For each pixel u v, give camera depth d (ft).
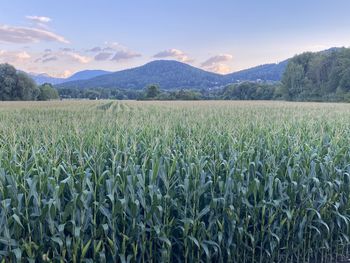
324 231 18.47
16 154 18.07
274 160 18.58
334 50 258.16
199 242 15.80
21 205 14.20
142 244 15.37
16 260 13.80
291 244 18.01
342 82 227.81
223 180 18.25
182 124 33.94
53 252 14.14
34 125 31.19
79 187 15.05
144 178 15.56
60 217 14.30
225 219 16.71
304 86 259.19
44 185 14.70
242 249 17.25
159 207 15.06
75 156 19.15
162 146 20.65
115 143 21.34
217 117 42.96
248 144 20.86
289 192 17.79
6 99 237.25
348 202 19.27
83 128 29.76
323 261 18.62
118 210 14.82
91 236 14.89
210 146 21.35
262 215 16.85
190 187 16.49
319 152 21.06
